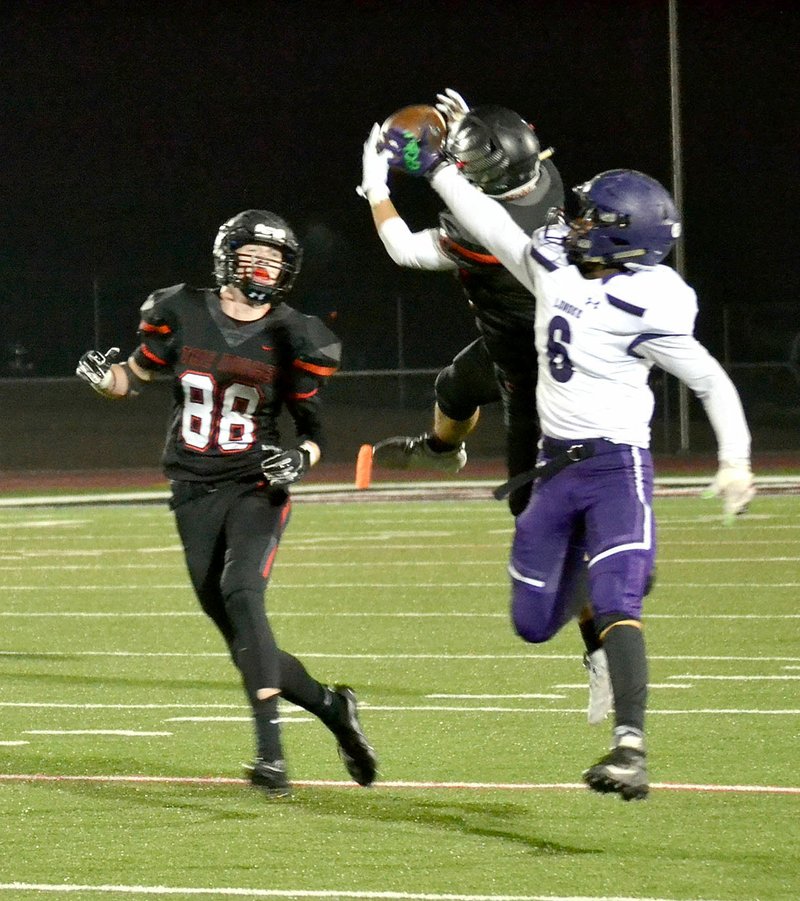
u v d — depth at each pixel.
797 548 34.00
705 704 18.20
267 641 13.59
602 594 12.48
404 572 31.47
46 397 69.00
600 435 12.77
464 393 17.34
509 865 11.96
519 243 13.20
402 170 15.06
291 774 15.12
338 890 11.35
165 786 14.62
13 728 17.44
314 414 14.60
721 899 11.09
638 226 12.42
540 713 17.91
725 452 12.54
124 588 29.78
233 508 14.18
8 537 39.47
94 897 11.25
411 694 19.17
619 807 13.68
